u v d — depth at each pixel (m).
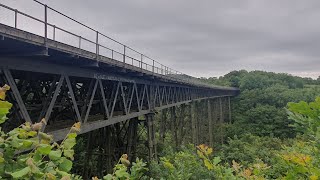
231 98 64.50
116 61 9.88
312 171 2.17
